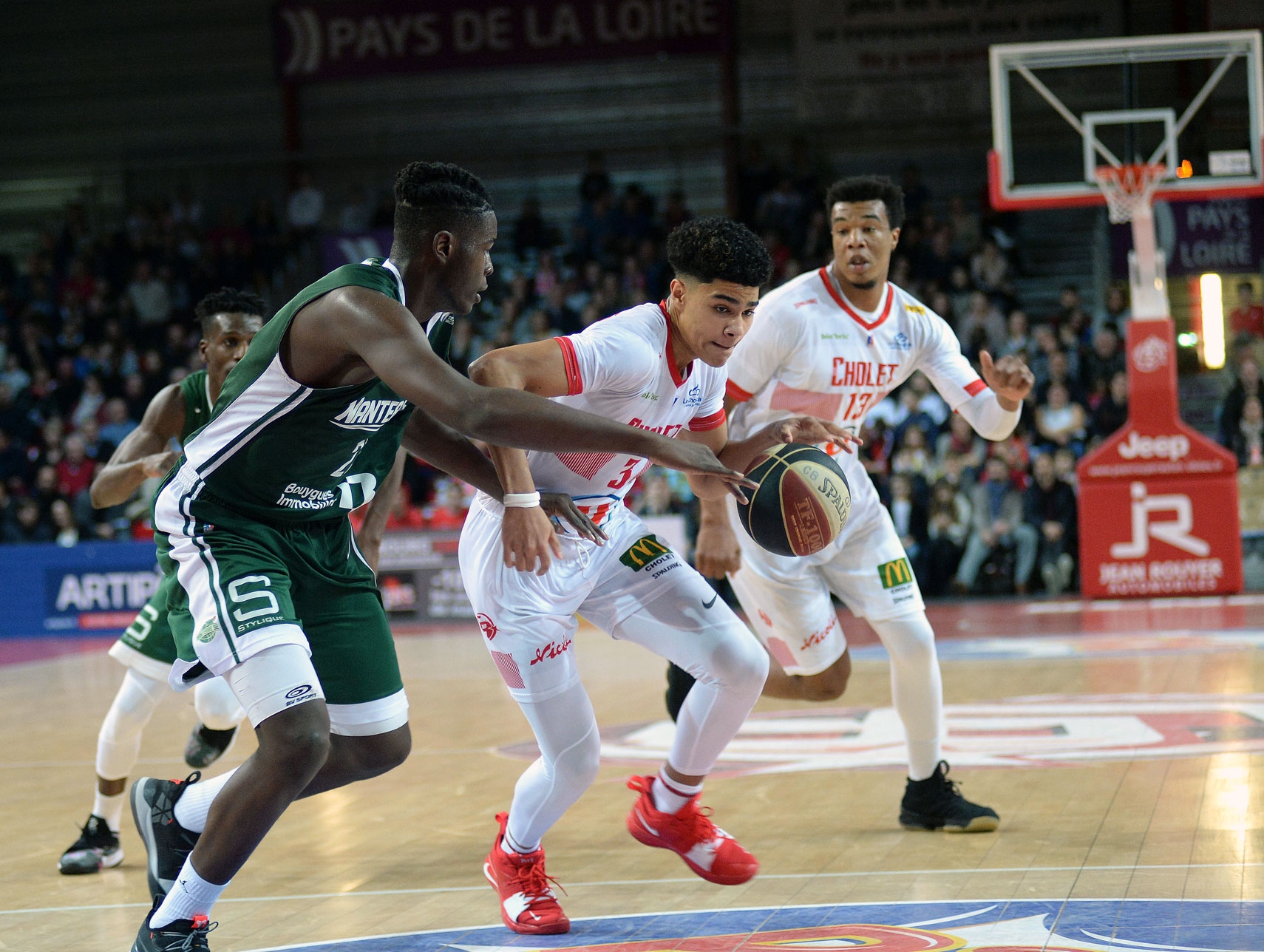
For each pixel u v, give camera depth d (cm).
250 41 1891
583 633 1179
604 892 366
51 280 1741
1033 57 1164
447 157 1869
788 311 427
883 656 901
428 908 356
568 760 329
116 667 1063
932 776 420
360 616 318
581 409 329
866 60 1686
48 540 1407
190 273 1716
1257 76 1132
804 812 454
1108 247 1606
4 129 1952
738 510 382
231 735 434
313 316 276
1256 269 1501
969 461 1253
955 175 1716
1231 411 1266
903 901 338
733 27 1764
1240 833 391
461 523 1295
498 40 1809
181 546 300
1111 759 512
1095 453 1156
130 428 1466
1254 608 1048
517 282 1606
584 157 1836
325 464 299
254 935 335
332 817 480
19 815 513
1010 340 1370
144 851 448
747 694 339
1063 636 941
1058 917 314
